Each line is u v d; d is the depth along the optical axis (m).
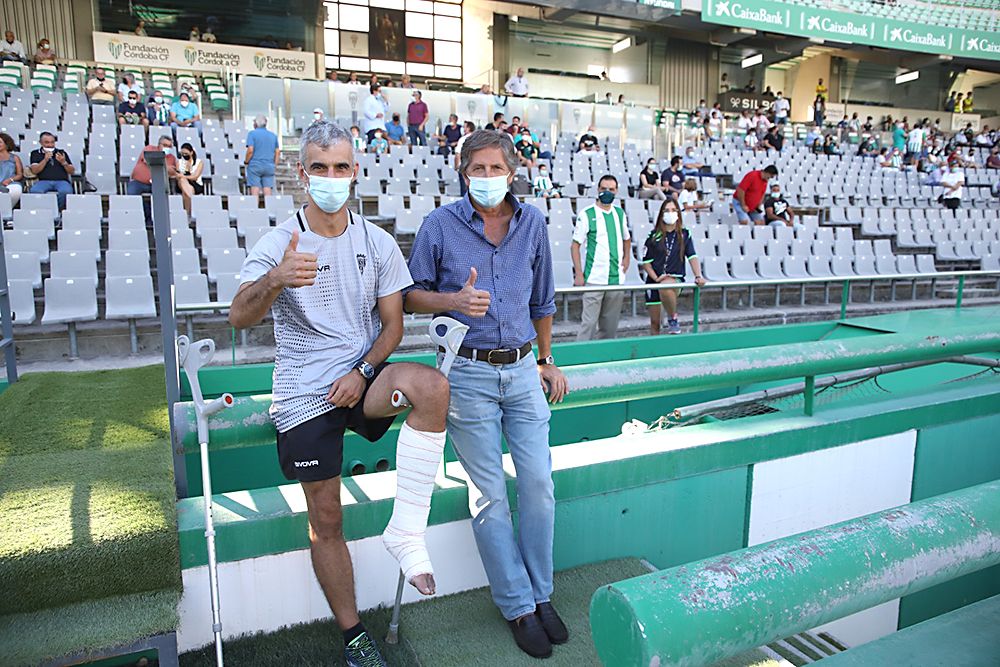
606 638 1.02
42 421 3.22
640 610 0.96
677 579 1.02
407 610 2.43
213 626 2.00
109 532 2.05
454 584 2.54
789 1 19.38
